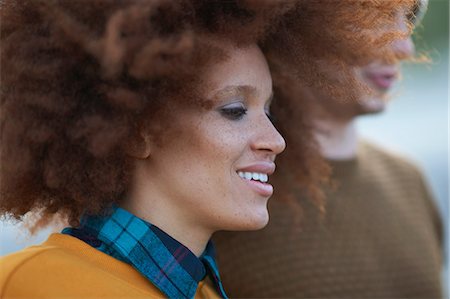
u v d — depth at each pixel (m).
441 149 4.39
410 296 1.80
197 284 1.11
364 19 1.17
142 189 1.10
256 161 1.10
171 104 1.04
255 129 1.09
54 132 1.03
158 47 0.94
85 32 0.96
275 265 1.65
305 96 1.50
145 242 1.07
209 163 1.07
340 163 1.80
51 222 1.33
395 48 1.41
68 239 1.08
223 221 1.09
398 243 1.82
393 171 1.95
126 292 1.03
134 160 1.09
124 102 0.99
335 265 1.70
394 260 1.80
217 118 1.06
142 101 1.01
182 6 1.00
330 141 1.80
